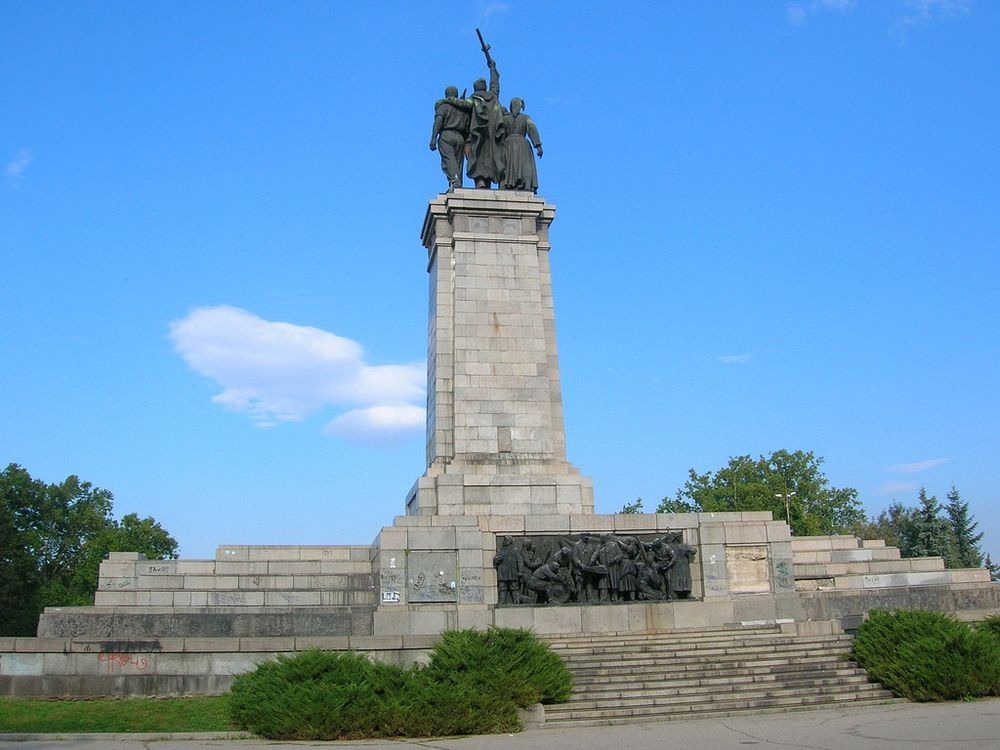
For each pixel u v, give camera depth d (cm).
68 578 9781
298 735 2431
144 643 2994
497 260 4516
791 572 3884
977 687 2819
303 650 2834
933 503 8575
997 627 3284
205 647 3005
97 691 2958
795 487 9694
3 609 7725
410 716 2456
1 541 7994
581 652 3266
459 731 2505
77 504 10094
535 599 3684
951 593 4053
